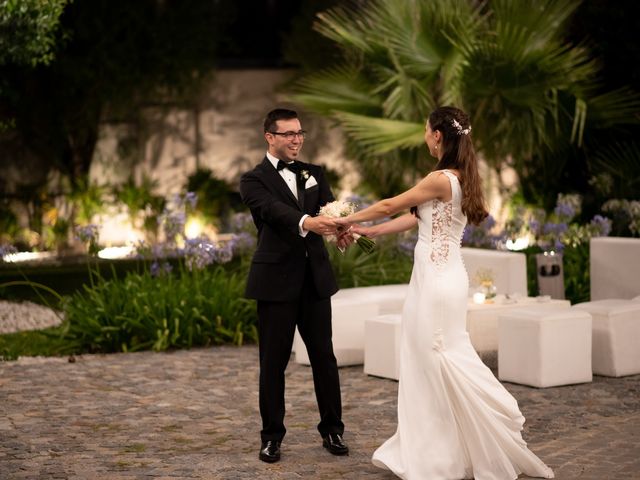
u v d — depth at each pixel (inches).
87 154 659.4
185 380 303.6
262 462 217.6
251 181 219.9
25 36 400.8
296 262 217.6
